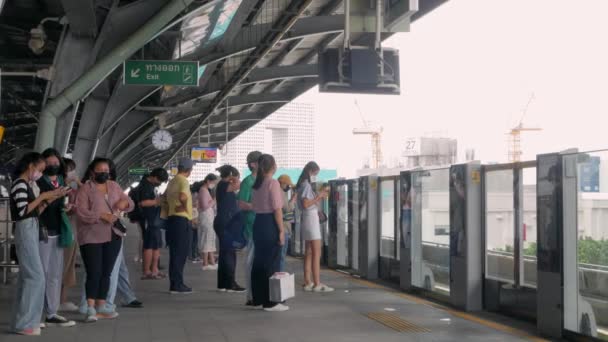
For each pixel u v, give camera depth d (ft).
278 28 67.31
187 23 60.08
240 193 31.58
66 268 28.86
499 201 28.58
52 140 42.37
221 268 35.29
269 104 146.92
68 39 46.83
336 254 48.42
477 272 29.40
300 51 96.37
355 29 39.52
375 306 30.53
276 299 28.63
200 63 77.00
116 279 27.53
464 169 29.50
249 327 25.30
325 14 77.82
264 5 68.39
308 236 35.58
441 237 32.68
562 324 23.15
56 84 47.26
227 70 99.09
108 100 71.15
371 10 39.55
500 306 28.58
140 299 32.71
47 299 25.23
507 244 28.14
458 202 29.94
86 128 72.59
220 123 160.35
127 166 209.26
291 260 55.93
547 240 23.82
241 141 576.61
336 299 32.65
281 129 603.67
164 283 39.52
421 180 34.63
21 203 23.17
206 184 47.75
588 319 22.62
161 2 43.47
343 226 47.73
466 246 29.35
